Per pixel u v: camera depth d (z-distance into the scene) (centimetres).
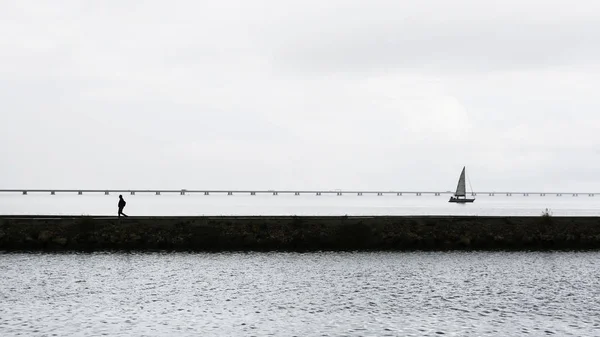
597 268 4881
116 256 5278
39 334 2888
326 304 3581
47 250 5534
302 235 5878
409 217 6312
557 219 6412
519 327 3094
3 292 3819
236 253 5484
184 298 3725
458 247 5912
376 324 3131
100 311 3372
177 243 5753
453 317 3288
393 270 4716
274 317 3269
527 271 4719
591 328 3083
